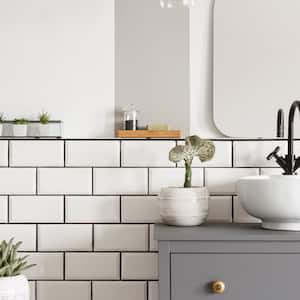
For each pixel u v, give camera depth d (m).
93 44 2.26
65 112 2.26
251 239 1.81
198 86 2.25
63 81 2.26
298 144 2.21
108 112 2.26
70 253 2.23
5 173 2.23
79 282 2.22
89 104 2.26
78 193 2.23
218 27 2.25
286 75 2.24
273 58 2.24
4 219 2.23
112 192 2.23
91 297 2.22
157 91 2.25
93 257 2.22
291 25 2.24
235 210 2.21
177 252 1.83
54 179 2.23
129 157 2.23
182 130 2.25
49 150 2.23
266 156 2.22
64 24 2.26
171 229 1.94
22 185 2.23
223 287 1.80
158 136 2.21
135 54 2.26
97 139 2.23
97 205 2.23
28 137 2.22
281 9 2.25
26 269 2.18
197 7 2.26
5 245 1.97
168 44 2.26
